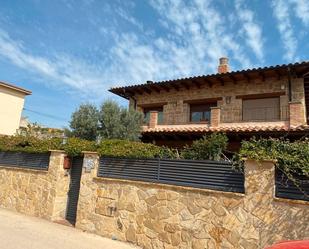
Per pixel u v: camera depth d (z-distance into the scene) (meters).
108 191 7.43
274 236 4.67
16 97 18.75
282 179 4.85
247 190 5.15
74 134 11.34
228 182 5.50
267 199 4.89
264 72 12.54
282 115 12.53
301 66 11.47
